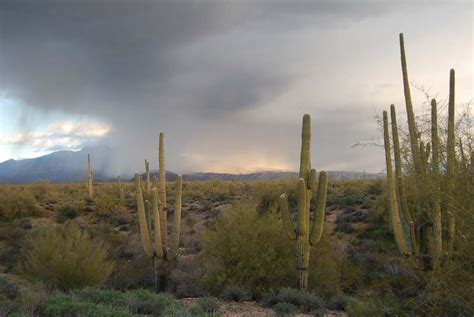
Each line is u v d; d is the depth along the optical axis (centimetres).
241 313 1074
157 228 1573
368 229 2253
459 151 736
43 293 1016
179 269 1555
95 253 1440
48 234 1509
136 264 1645
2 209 3400
